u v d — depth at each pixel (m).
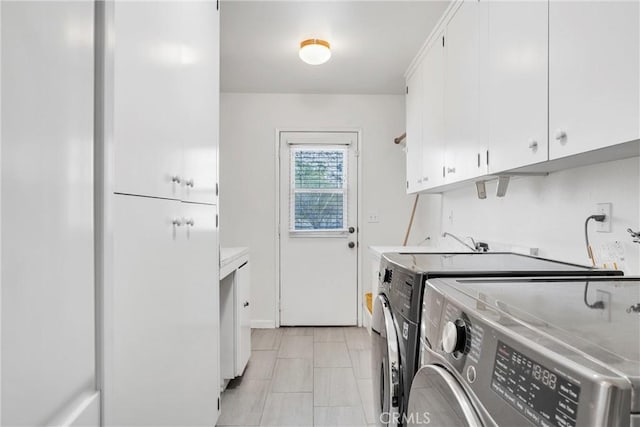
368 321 3.28
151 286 1.04
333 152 3.85
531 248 1.75
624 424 0.40
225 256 2.12
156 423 1.08
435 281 1.02
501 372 0.58
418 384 0.92
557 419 0.46
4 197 0.42
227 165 3.82
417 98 2.79
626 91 0.89
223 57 2.92
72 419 0.53
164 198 1.13
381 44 2.68
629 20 0.88
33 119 0.46
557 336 0.55
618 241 1.29
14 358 0.43
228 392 2.36
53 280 0.49
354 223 3.85
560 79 1.13
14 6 0.43
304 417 2.07
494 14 1.54
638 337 0.55
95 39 0.61
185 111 1.33
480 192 2.10
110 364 0.62
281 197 3.84
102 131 0.61
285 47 2.74
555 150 1.16
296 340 3.38
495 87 1.54
